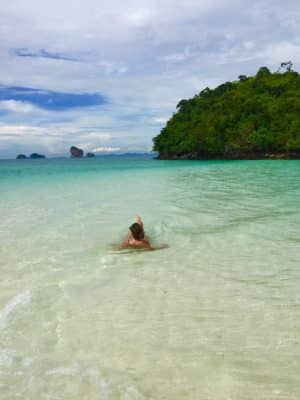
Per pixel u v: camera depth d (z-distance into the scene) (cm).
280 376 333
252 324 428
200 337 401
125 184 2325
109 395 312
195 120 7894
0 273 626
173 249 758
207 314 455
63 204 1440
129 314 460
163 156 8406
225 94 8638
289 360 356
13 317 455
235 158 6731
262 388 317
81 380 332
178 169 4062
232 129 7012
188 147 7306
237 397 306
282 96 7638
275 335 402
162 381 328
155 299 505
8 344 394
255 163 5016
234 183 2086
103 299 508
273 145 6431
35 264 675
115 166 5719
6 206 1410
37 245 813
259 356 363
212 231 893
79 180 2823
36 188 2177
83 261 692
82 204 1427
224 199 1412
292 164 4500
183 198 1489
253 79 8788
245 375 335
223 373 338
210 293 521
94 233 922
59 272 628
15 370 349
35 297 518
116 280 583
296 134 6238
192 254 716
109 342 394
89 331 418
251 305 479
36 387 324
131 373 341
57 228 985
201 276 592
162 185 2139
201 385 322
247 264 644
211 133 7000
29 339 403
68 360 363
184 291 531
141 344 389
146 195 1650
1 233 933
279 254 693
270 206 1203
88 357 367
